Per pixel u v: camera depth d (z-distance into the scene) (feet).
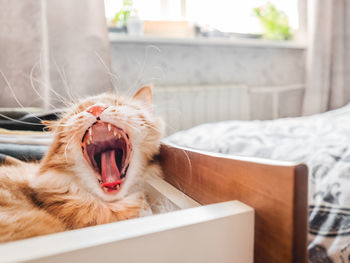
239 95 4.88
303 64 5.75
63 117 1.48
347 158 2.04
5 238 1.08
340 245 1.58
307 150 2.35
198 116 4.56
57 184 1.29
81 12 3.42
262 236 1.16
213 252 1.09
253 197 1.21
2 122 1.77
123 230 0.96
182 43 4.47
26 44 3.27
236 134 2.92
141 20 4.32
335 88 5.38
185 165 1.68
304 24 5.72
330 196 1.81
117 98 1.60
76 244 0.87
